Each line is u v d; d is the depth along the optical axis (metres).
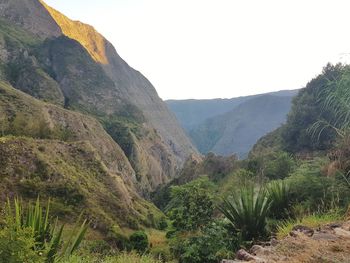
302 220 7.35
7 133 86.69
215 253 7.38
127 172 132.62
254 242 7.57
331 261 4.18
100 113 189.38
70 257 5.52
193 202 9.02
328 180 8.51
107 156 124.00
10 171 51.44
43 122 98.94
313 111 43.97
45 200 50.00
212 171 71.12
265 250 5.16
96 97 196.50
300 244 4.98
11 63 167.88
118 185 66.94
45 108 108.75
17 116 93.69
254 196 9.17
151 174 181.25
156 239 33.97
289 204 8.88
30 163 54.75
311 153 29.52
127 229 54.22
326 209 7.72
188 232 8.80
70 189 53.78
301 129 44.84
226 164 71.06
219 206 8.94
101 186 64.06
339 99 8.07
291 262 4.36
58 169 57.47
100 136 130.00
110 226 48.19
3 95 98.88
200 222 8.87
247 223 7.90
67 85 189.62
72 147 70.19
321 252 4.55
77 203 52.25
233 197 8.55
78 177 60.38
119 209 58.34
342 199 7.85
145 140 198.25
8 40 176.00
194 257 7.46
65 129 112.44
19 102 99.81
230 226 8.16
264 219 7.95
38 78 163.88
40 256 4.43
